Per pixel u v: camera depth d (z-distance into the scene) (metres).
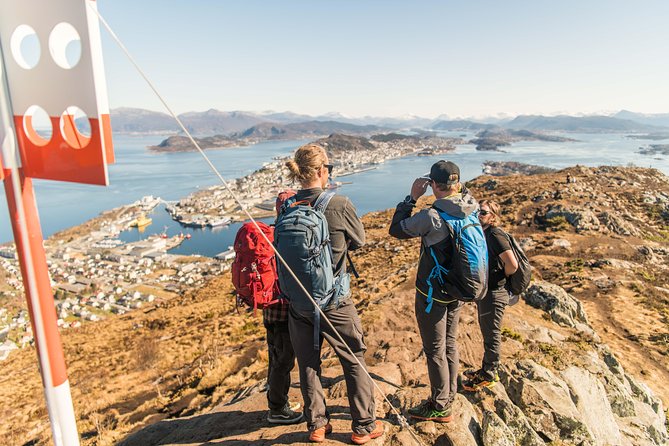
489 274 4.16
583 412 5.02
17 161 1.32
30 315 1.44
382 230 54.69
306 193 2.93
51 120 1.27
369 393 3.12
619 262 25.34
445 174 3.12
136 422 9.66
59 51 1.21
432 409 3.56
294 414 3.81
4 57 1.26
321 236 2.70
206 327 23.27
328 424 3.30
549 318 8.92
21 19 1.23
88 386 15.79
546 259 27.44
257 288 3.25
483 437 3.62
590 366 6.33
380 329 6.89
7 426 13.82
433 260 3.23
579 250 28.73
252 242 3.26
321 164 2.91
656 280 23.42
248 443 3.41
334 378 4.74
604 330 17.27
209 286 49.47
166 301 49.78
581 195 41.31
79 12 1.16
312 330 2.99
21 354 31.78
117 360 20.38
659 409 7.48
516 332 6.81
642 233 32.97
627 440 5.56
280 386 3.67
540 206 38.84
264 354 11.05
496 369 4.61
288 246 2.72
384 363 5.05
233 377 10.21
